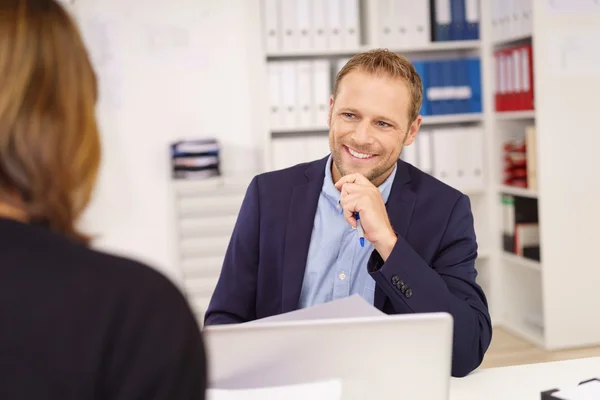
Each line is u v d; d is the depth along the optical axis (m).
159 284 0.65
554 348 3.88
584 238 3.86
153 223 4.26
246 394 1.02
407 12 4.07
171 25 4.20
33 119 0.64
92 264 0.64
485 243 4.27
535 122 3.86
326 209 1.71
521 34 3.87
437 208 1.69
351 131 1.61
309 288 1.70
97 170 0.70
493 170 4.19
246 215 1.77
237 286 1.74
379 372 1.06
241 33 4.26
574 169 3.82
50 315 0.61
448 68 4.14
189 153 4.03
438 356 1.06
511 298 4.27
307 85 4.01
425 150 4.14
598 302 3.89
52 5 0.68
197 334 0.66
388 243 1.50
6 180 0.65
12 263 0.62
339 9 4.00
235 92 4.29
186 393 0.63
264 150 4.01
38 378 0.60
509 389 1.48
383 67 1.59
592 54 3.78
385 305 1.64
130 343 0.62
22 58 0.64
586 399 1.25
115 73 4.16
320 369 1.05
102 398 0.61
